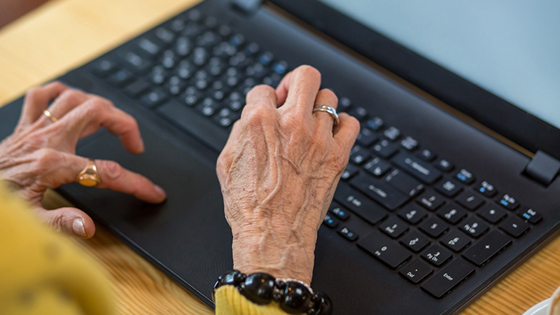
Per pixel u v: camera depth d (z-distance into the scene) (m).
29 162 0.55
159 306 0.54
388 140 0.65
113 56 0.77
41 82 0.78
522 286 0.54
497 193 0.59
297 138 0.50
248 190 0.48
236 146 0.51
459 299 0.50
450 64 0.65
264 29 0.79
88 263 0.25
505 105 0.62
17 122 0.69
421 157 0.63
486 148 0.63
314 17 0.76
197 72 0.75
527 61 0.59
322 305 0.44
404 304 0.50
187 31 0.80
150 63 0.76
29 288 0.22
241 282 0.43
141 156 0.65
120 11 0.89
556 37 0.56
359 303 0.51
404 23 0.68
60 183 0.56
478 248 0.54
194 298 0.54
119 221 0.58
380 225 0.57
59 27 0.87
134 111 0.71
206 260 0.55
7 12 1.50
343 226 0.57
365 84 0.72
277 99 0.57
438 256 0.53
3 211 0.22
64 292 0.24
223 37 0.79
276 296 0.42
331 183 0.51
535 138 0.60
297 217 0.47
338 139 0.53
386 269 0.53
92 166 0.57
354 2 0.72
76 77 0.75
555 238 0.58
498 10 0.60
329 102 0.54
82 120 0.60
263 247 0.45
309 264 0.46
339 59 0.75
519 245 0.54
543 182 0.59
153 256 0.56
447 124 0.66
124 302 0.54
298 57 0.76
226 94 0.71
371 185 0.60
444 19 0.64
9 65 0.81
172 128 0.69
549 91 0.58
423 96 0.71
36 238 0.23
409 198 0.59
